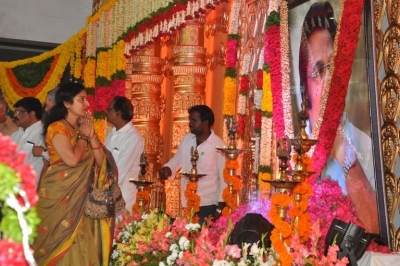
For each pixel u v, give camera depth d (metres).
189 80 8.27
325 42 5.02
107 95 9.04
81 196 4.23
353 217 4.41
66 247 4.15
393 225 4.35
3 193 1.58
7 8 11.65
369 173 4.47
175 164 6.36
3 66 12.01
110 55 8.91
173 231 4.05
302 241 3.41
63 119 4.31
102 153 4.35
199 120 6.05
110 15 9.00
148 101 9.04
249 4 7.08
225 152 5.06
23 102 6.56
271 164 6.14
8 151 1.64
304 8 5.34
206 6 6.74
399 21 4.37
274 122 5.61
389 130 4.41
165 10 7.25
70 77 12.25
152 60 9.06
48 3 11.82
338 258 3.32
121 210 5.00
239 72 7.26
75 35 10.78
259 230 3.59
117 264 4.49
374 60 4.39
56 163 4.21
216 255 3.34
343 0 4.61
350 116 4.71
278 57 5.64
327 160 4.95
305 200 3.45
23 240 1.56
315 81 5.14
